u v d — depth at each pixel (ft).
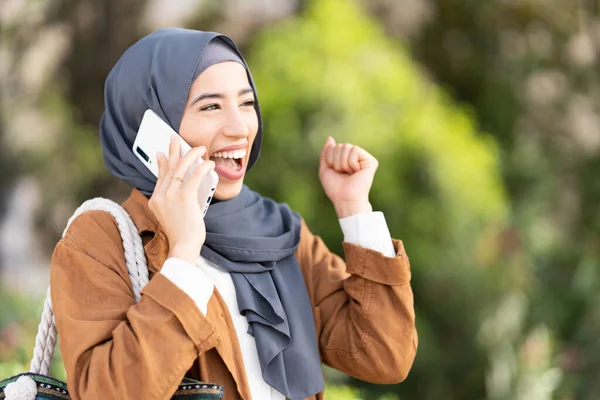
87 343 7.32
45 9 42.09
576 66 40.47
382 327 8.70
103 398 7.10
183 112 8.26
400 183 26.68
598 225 37.47
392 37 39.42
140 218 8.36
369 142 26.48
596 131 39.81
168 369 7.09
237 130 8.23
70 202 43.70
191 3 41.06
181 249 7.52
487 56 40.16
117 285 7.82
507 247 27.17
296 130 26.32
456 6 39.78
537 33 40.16
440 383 26.73
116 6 42.19
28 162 42.83
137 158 8.59
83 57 42.96
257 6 40.27
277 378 8.16
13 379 7.92
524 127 39.58
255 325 8.25
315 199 26.00
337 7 29.17
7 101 42.50
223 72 8.35
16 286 33.86
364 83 27.76
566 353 26.81
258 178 25.96
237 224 8.62
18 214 43.45
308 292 9.17
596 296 28.09
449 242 26.68
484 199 27.81
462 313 26.81
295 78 26.94
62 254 7.95
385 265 8.75
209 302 8.05
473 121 37.58
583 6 40.55
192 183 7.69
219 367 7.98
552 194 36.58
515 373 26.37
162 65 8.38
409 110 27.91
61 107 43.34
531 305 27.68
